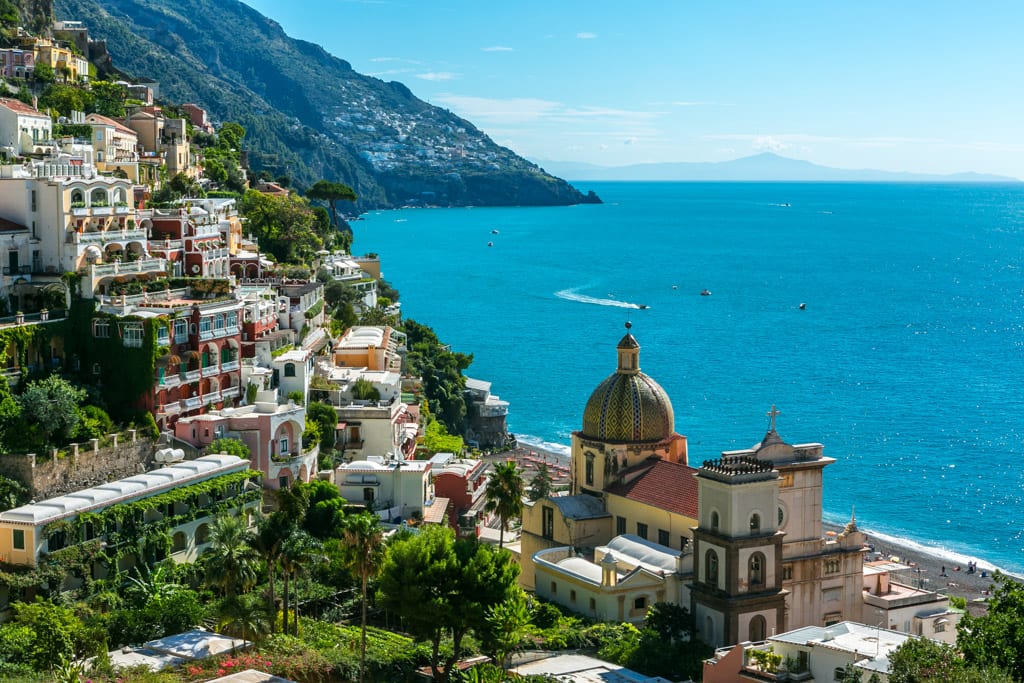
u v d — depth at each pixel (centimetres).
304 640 10662
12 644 9400
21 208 14788
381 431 16350
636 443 14112
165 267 16138
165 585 11369
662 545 13100
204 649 10062
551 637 11531
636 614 12256
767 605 11388
